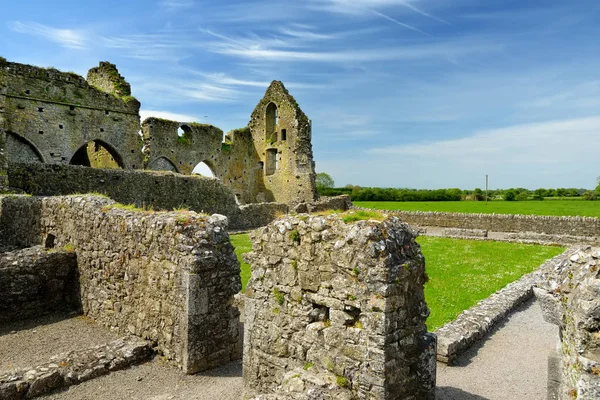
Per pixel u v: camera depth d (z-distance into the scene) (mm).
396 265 4859
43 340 8938
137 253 8633
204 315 7590
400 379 4926
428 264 17562
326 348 5285
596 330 3566
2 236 14898
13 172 18422
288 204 32875
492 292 12891
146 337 8398
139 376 7273
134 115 30594
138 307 8633
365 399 4840
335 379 5074
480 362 8055
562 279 4438
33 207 13047
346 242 5090
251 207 30234
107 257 9562
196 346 7473
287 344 5836
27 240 13445
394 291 4805
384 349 4699
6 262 10016
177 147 34969
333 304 5223
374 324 4766
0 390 6215
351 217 5309
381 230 4953
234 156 39969
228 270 7969
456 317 10258
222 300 7895
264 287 6207
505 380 7301
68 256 10766
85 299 10430
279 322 5953
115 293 9344
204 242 7672
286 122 38875
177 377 7266
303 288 5621
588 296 3660
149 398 6516
